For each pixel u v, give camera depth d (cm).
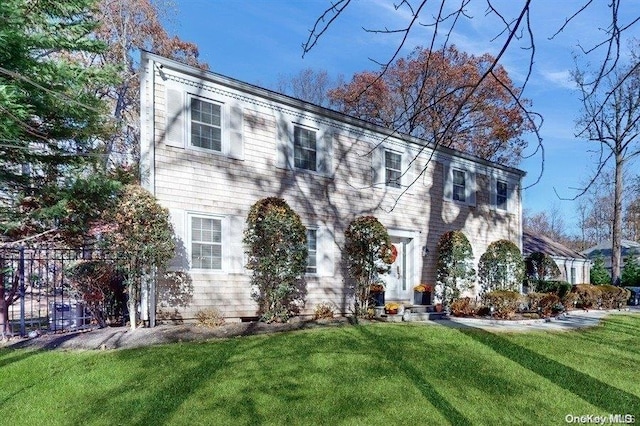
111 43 1938
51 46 950
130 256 866
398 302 1422
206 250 1030
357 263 1246
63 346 739
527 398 570
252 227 1054
